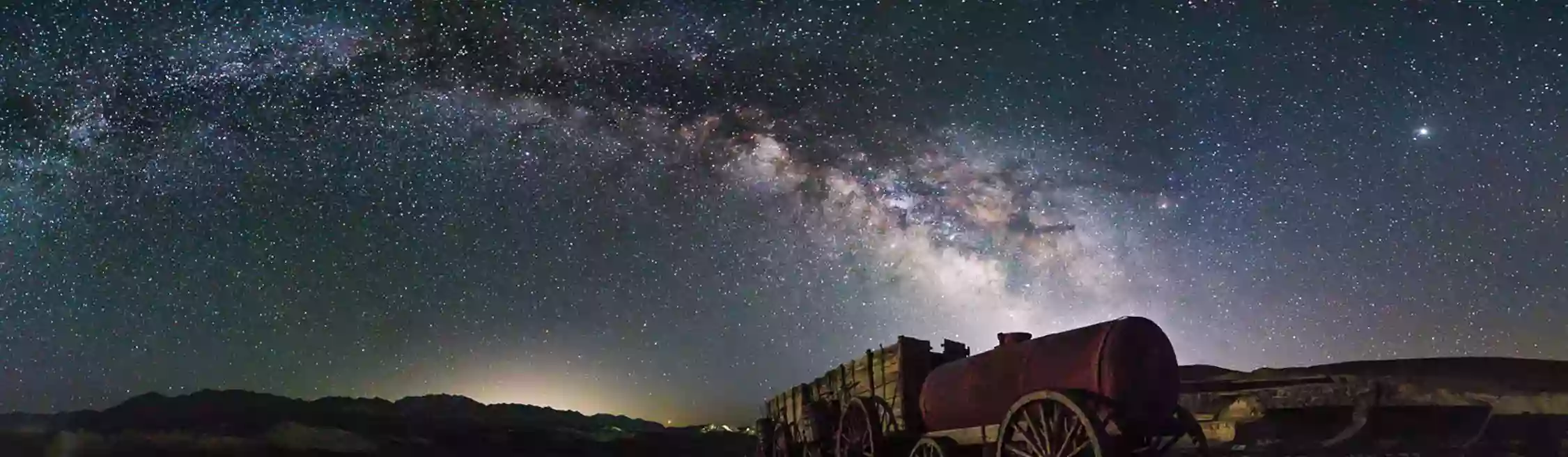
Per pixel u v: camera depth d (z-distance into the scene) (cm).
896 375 1312
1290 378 1697
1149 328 951
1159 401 934
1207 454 953
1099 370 922
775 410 2095
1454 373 2389
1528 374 2347
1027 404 956
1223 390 1647
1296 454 1366
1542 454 1429
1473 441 1436
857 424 1354
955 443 1105
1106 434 859
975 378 1085
